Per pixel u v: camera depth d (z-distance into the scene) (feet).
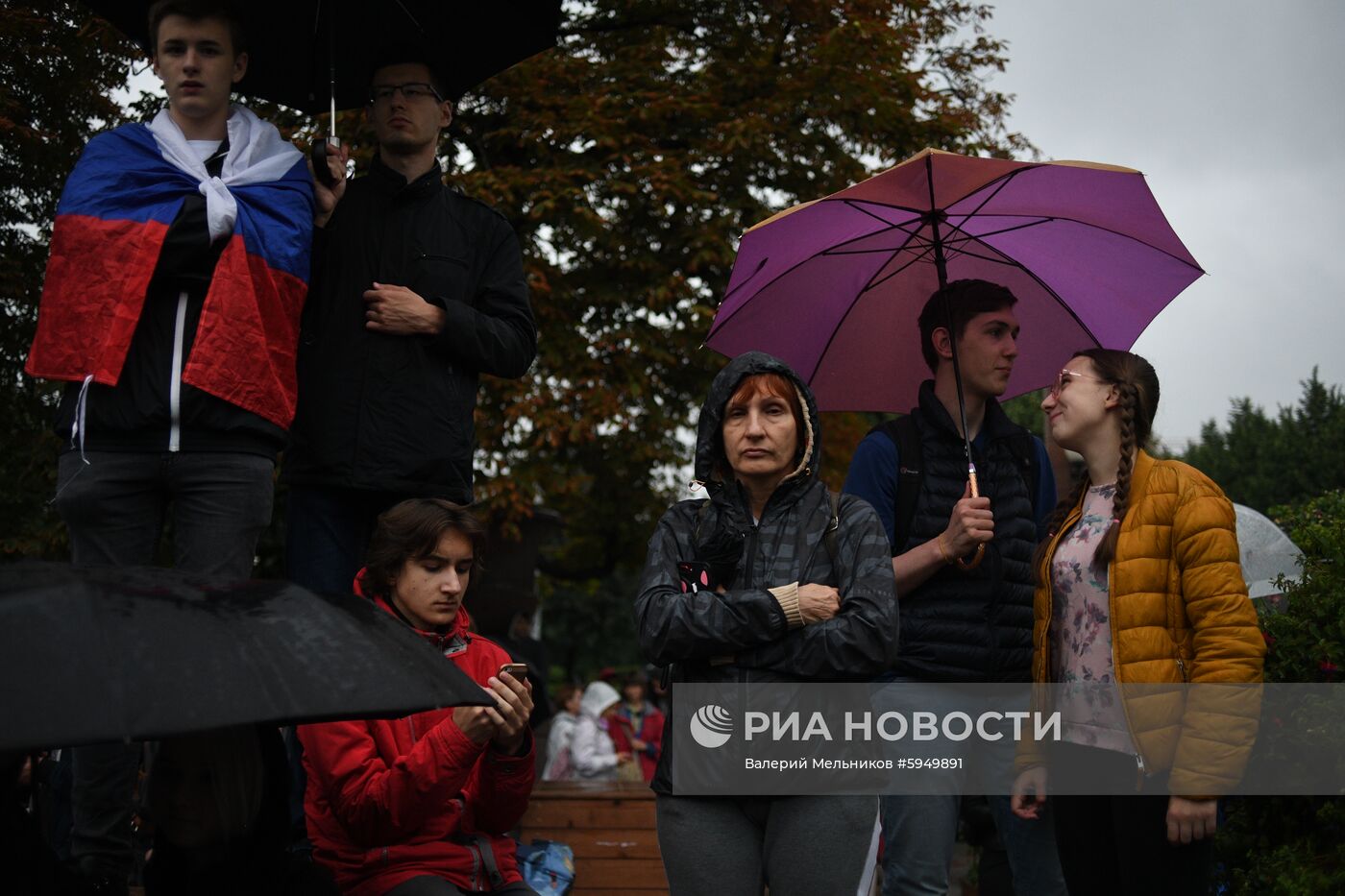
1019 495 13.62
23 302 25.58
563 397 40.34
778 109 42.29
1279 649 15.23
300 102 15.65
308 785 11.37
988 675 12.89
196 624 7.45
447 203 14.82
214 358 12.20
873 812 10.67
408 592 11.74
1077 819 12.05
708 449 11.54
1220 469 64.80
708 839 10.62
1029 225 15.12
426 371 13.93
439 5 15.64
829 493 11.49
